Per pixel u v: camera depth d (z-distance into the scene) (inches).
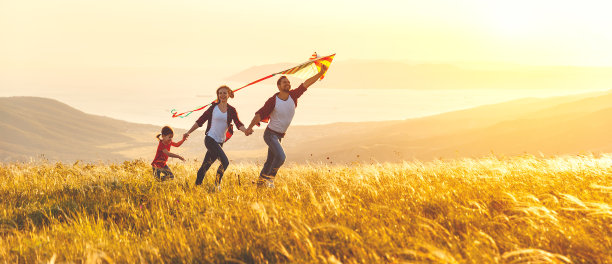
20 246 176.6
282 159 315.9
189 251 157.5
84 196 284.5
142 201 265.4
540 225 158.2
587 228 155.9
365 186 252.2
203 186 313.6
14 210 252.1
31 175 396.2
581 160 305.1
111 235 195.9
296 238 148.3
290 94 319.6
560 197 199.0
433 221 165.3
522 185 232.8
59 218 234.2
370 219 177.5
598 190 209.6
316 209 196.9
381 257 137.3
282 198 242.1
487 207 186.4
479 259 130.6
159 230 192.5
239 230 172.9
